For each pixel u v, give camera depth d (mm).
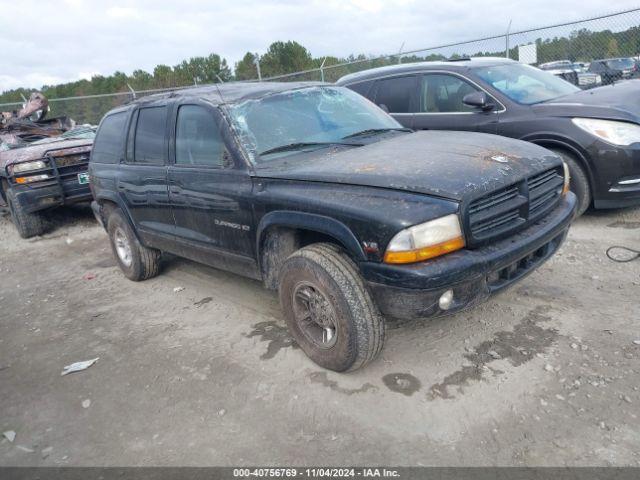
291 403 3100
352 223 2838
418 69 6520
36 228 8023
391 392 3086
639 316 3588
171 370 3641
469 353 3379
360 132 4051
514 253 2910
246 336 3986
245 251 3736
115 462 2799
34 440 3080
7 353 4254
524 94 5832
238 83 4422
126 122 4992
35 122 11047
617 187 5117
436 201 2713
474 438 2664
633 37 10289
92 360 3916
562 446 2549
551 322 3633
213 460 2717
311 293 3225
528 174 3107
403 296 2746
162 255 6070
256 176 3465
